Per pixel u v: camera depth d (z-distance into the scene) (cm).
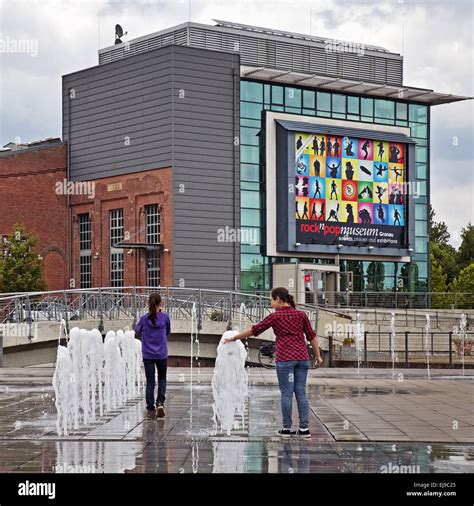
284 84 5522
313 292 5266
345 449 1239
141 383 2378
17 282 5156
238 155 5341
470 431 1423
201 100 5234
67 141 5819
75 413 1471
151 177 5288
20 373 3122
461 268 10156
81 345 1695
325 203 5516
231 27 5569
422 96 5900
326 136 5538
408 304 5722
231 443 1299
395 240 5797
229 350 1507
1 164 5556
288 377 1356
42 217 5709
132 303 3572
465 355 4056
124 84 5447
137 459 1152
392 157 5819
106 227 5578
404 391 2247
